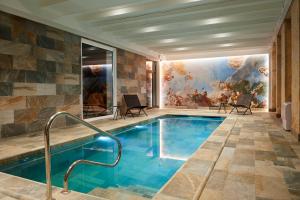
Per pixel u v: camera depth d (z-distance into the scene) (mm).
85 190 2582
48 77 5387
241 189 2092
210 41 8008
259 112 8844
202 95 10742
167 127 6672
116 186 2697
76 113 6230
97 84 7348
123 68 8336
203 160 2910
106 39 6824
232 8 4996
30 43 4957
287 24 5480
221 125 5668
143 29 6453
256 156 3096
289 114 4902
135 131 6137
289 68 5449
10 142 4070
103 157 3893
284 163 2797
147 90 11539
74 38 6137
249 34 7055
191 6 4820
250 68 9828
